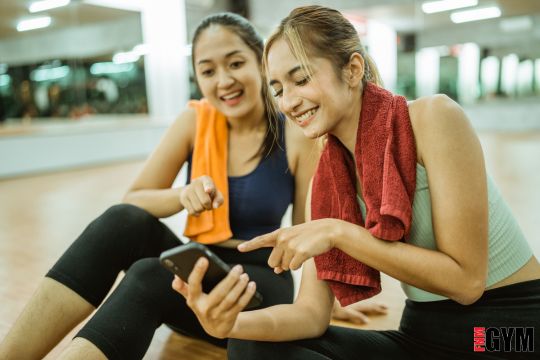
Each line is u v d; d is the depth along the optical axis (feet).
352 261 3.40
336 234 3.02
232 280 2.74
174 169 5.47
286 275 4.99
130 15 30.37
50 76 27.17
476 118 36.47
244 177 5.01
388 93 3.30
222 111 4.98
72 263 4.10
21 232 11.94
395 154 3.16
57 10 26.66
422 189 3.16
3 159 23.12
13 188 19.80
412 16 31.91
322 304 3.67
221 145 5.12
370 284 3.37
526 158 21.65
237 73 4.76
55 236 11.45
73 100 28.48
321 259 3.50
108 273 4.24
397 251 2.97
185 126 5.43
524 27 32.32
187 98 34.30
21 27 25.46
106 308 3.81
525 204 12.71
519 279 3.25
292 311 3.53
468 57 34.81
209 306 2.76
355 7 30.50
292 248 3.01
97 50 29.04
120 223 4.38
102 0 28.32
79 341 3.59
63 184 20.51
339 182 3.51
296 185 5.16
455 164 2.98
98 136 27.61
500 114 35.76
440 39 33.94
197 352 5.44
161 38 32.32
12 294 7.45
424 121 3.12
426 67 35.04
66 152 25.88
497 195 3.31
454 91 36.04
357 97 3.35
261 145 4.99
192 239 5.01
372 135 3.23
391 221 3.02
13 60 25.61
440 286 2.97
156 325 4.07
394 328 5.89
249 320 3.28
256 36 4.91
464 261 2.95
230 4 35.27
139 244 4.46
